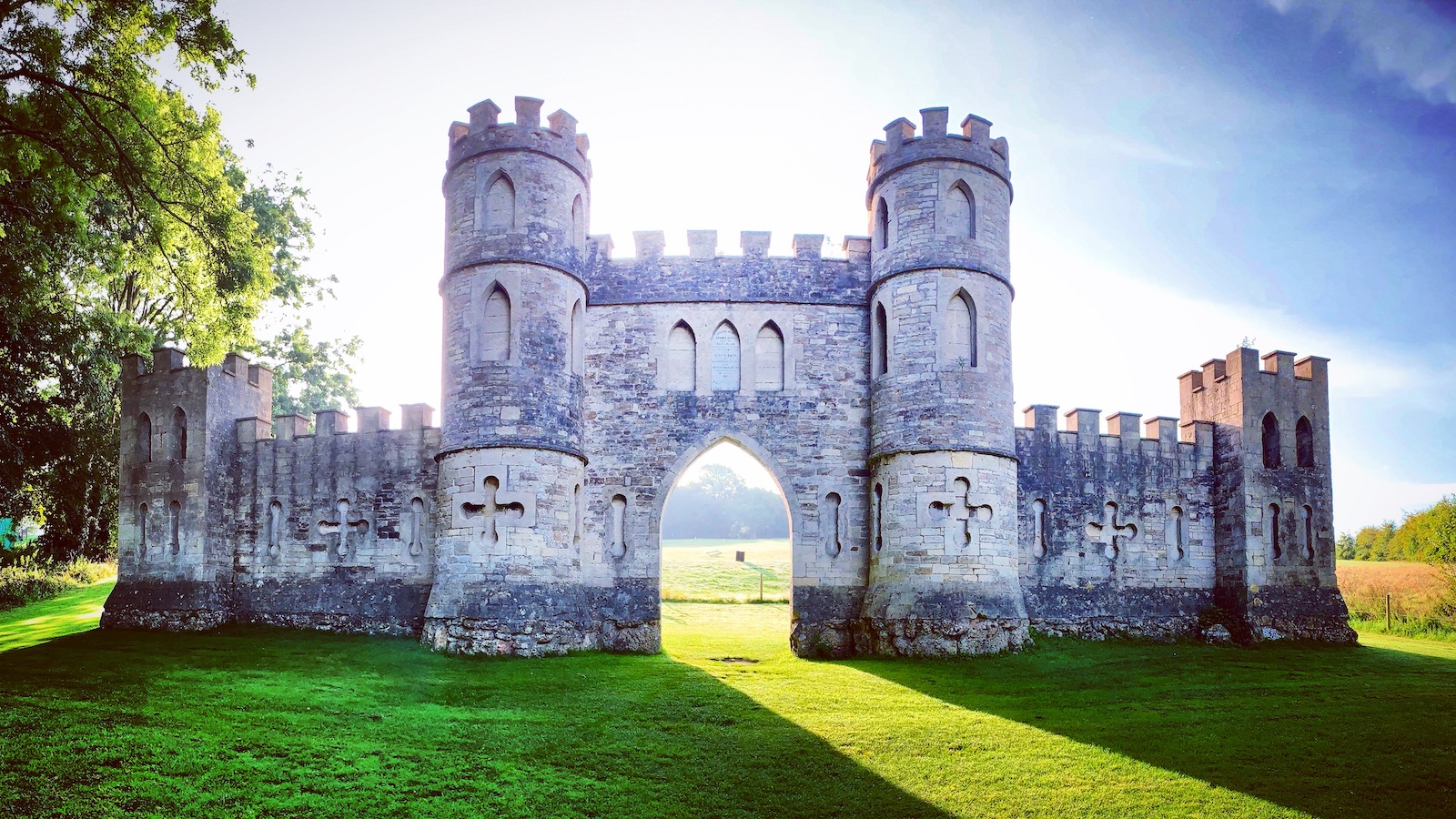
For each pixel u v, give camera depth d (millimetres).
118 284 32781
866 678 18375
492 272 21656
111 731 12477
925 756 12867
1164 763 12539
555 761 12391
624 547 23672
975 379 22000
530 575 20422
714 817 10648
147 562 23969
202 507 23734
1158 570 25297
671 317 24719
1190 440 26250
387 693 15898
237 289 21531
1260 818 10602
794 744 13359
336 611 23406
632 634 23078
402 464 23828
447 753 12531
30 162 18578
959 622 20656
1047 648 22062
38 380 26594
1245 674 19250
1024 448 25016
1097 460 25469
